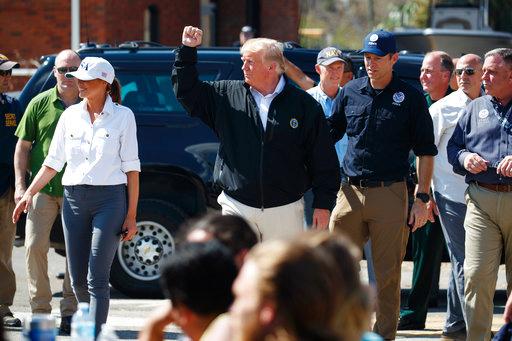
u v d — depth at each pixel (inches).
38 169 1245.1
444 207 1194.0
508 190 1066.1
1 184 1259.2
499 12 4766.2
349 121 1151.6
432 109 1218.6
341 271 484.7
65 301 1246.9
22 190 1216.2
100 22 3097.9
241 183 1048.8
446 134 1203.2
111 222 1082.1
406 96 1133.1
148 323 643.5
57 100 1242.6
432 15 3986.2
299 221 1069.8
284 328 473.1
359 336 490.3
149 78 1512.1
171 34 3654.0
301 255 471.8
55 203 1247.5
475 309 1083.3
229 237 622.8
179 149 1485.0
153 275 1493.6
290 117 1045.2
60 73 1235.9
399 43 2659.9
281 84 1051.3
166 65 1512.1
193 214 1496.1
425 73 1342.3
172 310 605.0
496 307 1494.8
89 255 1102.4
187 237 628.7
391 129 1133.7
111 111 1093.8
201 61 1519.4
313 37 5457.7
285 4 4045.3
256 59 1034.1
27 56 3174.2
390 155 1136.8
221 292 583.8
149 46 1604.3
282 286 468.4
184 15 3745.1
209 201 1480.1
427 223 1302.9
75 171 1088.8
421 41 2632.9
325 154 1060.5
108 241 1080.2
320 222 1067.3
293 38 4047.7
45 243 1241.4
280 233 1061.8
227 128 1055.6
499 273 1780.3
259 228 1063.6
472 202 1085.1
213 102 1064.8
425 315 1326.3
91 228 1101.1
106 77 1082.7
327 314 473.4
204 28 3833.7
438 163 1199.6
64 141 1107.9
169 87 1509.6
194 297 584.4
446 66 1337.4
